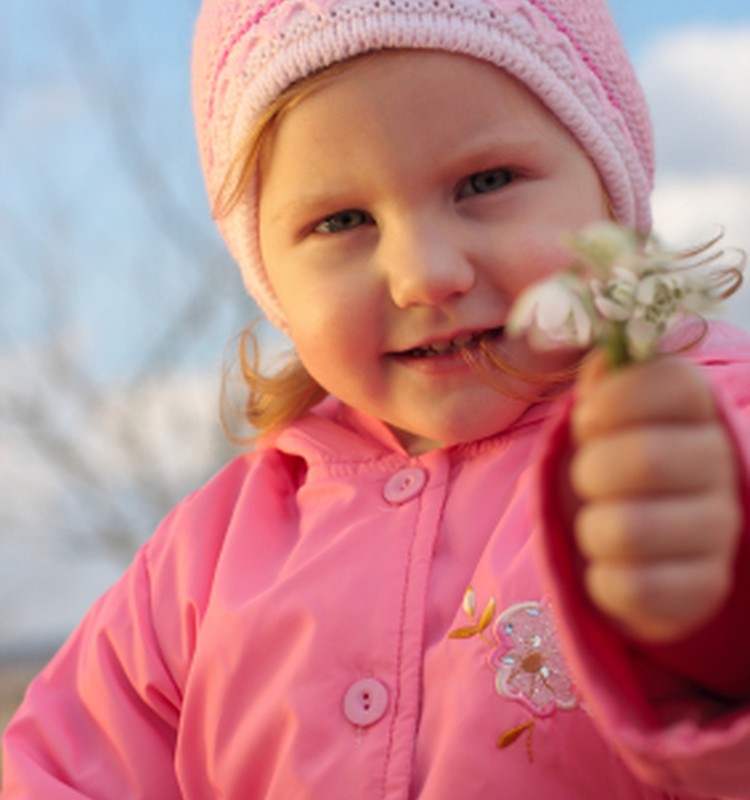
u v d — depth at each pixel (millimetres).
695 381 365
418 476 585
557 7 586
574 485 375
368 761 526
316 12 566
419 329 552
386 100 550
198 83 640
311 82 561
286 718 547
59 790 603
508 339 553
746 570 382
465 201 554
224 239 671
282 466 648
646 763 387
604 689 384
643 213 632
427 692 531
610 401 364
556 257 552
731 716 399
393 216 553
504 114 559
